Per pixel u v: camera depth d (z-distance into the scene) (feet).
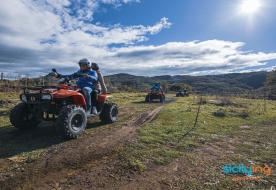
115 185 6.80
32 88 11.86
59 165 8.25
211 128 16.57
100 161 8.76
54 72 14.26
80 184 6.80
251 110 30.22
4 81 49.16
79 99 13.20
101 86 17.11
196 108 30.60
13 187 6.50
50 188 6.51
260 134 15.23
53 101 12.08
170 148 10.93
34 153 9.38
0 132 12.95
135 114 22.67
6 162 8.37
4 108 22.59
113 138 12.35
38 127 14.51
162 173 7.84
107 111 16.76
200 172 8.08
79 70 15.46
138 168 8.14
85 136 12.73
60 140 11.53
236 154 10.44
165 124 17.10
